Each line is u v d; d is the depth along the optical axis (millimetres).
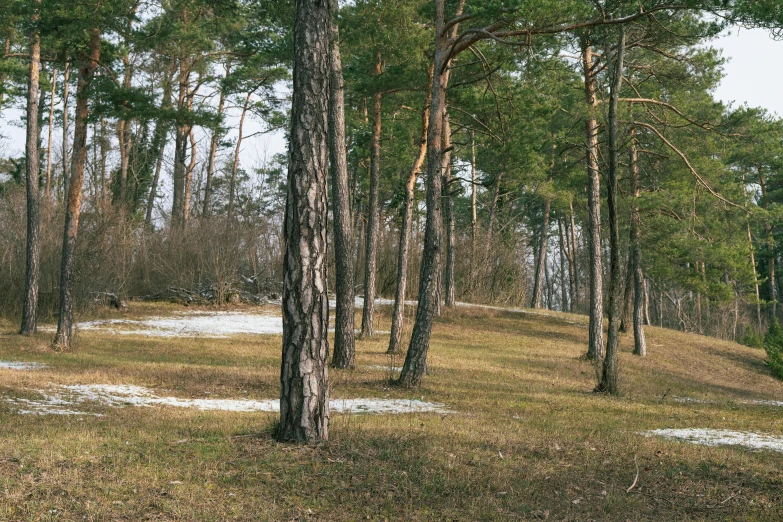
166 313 34719
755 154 31406
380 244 45031
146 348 23188
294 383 8281
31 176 24938
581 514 6742
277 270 43906
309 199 8234
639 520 6695
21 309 30734
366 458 7871
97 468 7031
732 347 37344
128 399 13352
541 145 26656
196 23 36781
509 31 15672
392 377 16859
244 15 35938
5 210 33781
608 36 19297
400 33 21250
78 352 21328
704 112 24656
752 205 28016
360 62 24797
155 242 40438
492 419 12055
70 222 21812
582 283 76125
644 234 28047
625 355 30031
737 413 16125
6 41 32625
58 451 7562
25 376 15086
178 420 10719
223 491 6598
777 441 11312
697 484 7945
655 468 8555
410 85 23156
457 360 23375
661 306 56312
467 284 45906
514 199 54594
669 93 26453
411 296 42969
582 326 37094
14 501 5969
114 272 35750
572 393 17516
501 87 20688
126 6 21094
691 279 28719
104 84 21281
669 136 25625
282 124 45656
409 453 8219
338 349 19703
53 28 21172
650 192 27562
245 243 42156
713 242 27719
